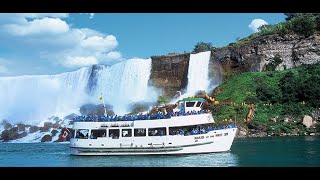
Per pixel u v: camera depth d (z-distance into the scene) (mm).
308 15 125562
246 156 53000
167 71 137375
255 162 47125
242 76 118375
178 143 55781
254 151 58438
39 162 54750
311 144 65875
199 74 131125
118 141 57531
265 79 112750
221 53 129625
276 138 81562
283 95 102125
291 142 70688
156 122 56531
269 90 104500
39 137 119812
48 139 115750
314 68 109375
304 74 107938
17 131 125125
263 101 103188
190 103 58656
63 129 116500
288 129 89188
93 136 59062
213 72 128750
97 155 58625
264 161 47781
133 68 140750
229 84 117438
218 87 119062
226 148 57656
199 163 47844
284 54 121000
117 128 57812
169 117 56406
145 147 56625
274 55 122000
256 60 123000
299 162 46125
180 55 136250
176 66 136125
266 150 59438
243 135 89625
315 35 117188
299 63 117625
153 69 139250
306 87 99562
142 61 140750
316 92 97688
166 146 56000
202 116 57000
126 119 58188
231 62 128500
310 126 90062
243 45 127312
